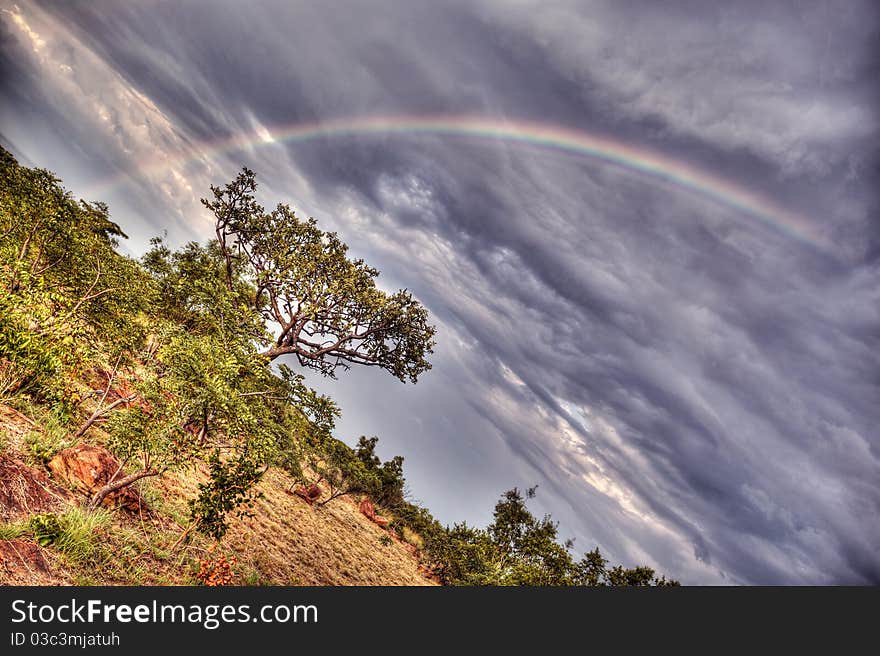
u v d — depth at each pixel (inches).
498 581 929.5
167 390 395.2
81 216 641.0
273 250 1039.0
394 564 1067.9
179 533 422.6
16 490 303.1
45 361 375.6
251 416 424.8
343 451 1111.0
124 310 554.6
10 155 638.5
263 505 740.0
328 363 1119.6
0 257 437.4
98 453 393.7
